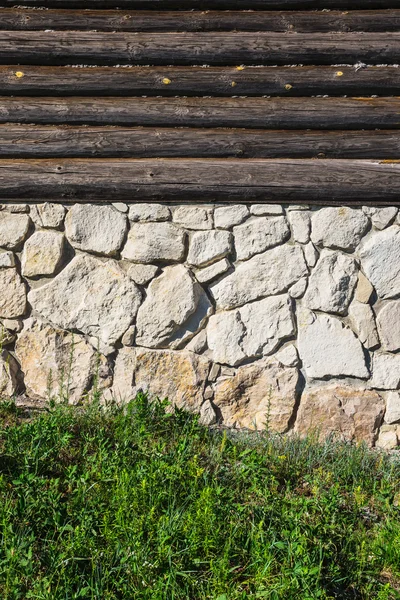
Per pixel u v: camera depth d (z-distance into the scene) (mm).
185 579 3467
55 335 5164
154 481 3949
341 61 5152
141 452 4371
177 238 5129
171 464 4273
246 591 3424
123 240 5152
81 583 3354
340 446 4949
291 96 5180
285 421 5094
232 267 5137
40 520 3680
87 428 4711
